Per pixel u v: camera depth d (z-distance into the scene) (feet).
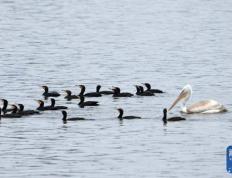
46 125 154.20
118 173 126.31
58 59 238.68
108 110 166.91
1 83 198.59
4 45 267.18
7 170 128.06
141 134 148.05
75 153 136.87
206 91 191.62
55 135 147.43
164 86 197.47
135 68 223.71
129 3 424.05
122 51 258.37
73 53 252.01
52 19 350.23
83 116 161.58
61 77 208.95
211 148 139.64
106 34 305.12
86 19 353.72
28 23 333.01
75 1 424.46
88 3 418.92
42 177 124.57
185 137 146.30
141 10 394.52
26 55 245.45
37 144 142.10
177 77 209.87
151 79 207.31
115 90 181.88
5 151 138.21
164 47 268.82
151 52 256.11
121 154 136.15
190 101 181.06
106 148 139.54
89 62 233.76
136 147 140.15
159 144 141.90
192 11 390.42
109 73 216.13
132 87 197.16
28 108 169.89
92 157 134.51
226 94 188.03
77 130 150.61
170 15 374.63
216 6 411.34
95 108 168.76
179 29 322.34
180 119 157.99
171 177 124.26
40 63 230.27
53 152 137.49
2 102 175.42
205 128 152.66
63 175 125.49
